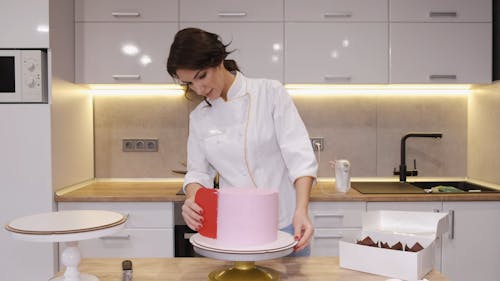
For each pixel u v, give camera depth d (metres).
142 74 2.53
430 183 2.83
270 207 1.04
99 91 2.86
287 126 1.45
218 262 1.24
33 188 2.18
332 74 2.53
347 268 1.17
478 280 2.32
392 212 1.27
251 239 1.02
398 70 2.53
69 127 2.44
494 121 2.53
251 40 2.52
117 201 2.24
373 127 2.86
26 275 2.21
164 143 2.87
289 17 2.51
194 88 1.27
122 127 2.87
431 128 2.87
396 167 2.87
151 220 2.25
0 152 2.17
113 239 2.25
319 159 2.86
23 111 2.16
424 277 1.09
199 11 2.52
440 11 2.50
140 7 2.52
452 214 2.29
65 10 2.39
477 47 2.51
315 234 2.28
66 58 2.40
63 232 0.90
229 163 1.47
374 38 2.52
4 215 2.18
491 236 2.30
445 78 2.53
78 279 1.00
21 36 2.16
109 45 2.52
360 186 2.62
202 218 1.10
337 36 2.52
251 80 1.48
